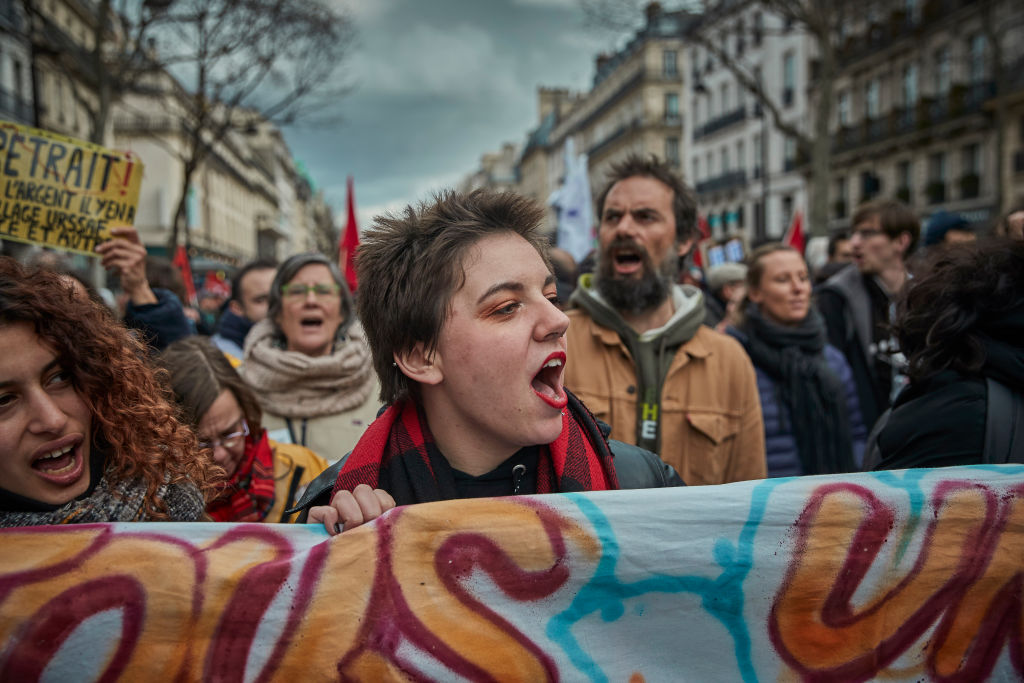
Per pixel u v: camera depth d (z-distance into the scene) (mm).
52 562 1007
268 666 1023
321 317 2779
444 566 1052
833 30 14648
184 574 1024
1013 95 20641
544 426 1083
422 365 1125
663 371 2211
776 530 1096
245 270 4078
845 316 3346
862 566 1101
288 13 12156
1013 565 1117
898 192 26500
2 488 1124
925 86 24516
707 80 38812
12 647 988
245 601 1026
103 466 1231
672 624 1084
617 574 1073
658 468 1464
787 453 2770
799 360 2807
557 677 1053
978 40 22547
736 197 36250
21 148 2438
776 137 32219
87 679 1001
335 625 1031
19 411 1096
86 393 1170
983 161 22656
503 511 1071
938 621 1112
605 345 2289
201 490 1386
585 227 6367
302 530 1075
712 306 4727
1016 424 1337
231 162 55281
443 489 1169
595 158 55594
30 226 2449
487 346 1048
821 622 1097
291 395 2730
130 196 2549
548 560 1067
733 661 1088
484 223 1093
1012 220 2029
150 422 1282
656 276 2225
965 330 1404
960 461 1355
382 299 1148
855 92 28266
